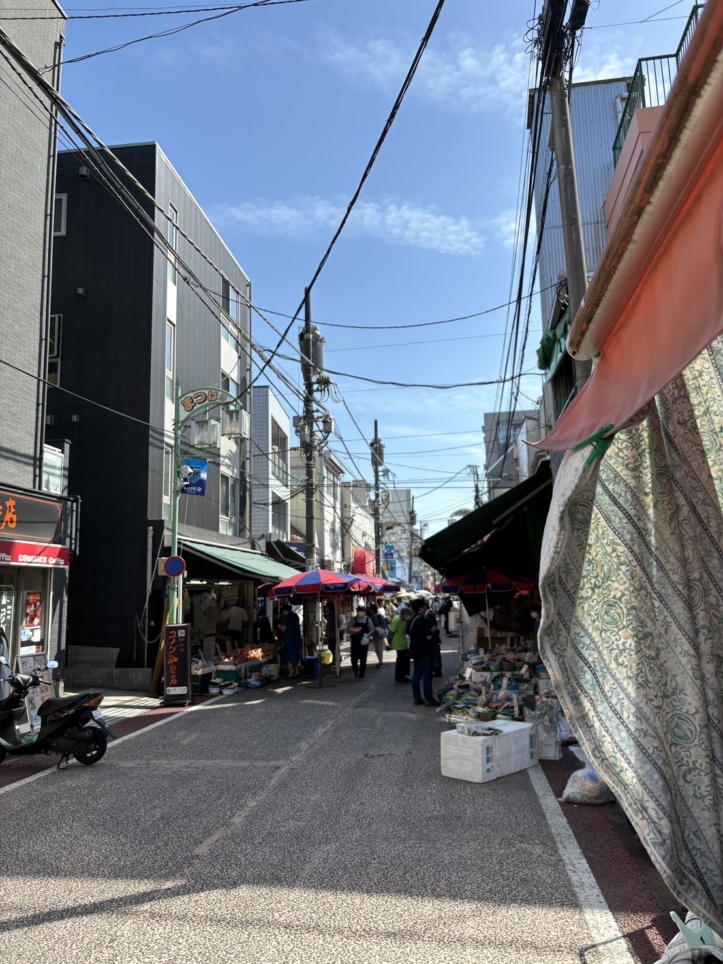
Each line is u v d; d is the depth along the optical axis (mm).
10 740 8266
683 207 2344
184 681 13148
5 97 12523
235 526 22391
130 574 16359
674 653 2871
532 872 4773
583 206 14227
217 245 21922
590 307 3119
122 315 17250
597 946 3725
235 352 23391
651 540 2984
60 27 14156
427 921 4086
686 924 3414
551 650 2787
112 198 17688
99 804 6723
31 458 12945
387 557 59688
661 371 2426
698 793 2770
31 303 13156
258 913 4246
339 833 5707
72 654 16297
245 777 7641
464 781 7262
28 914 4293
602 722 2750
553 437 3564
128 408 16891
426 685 12570
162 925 4113
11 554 11758
